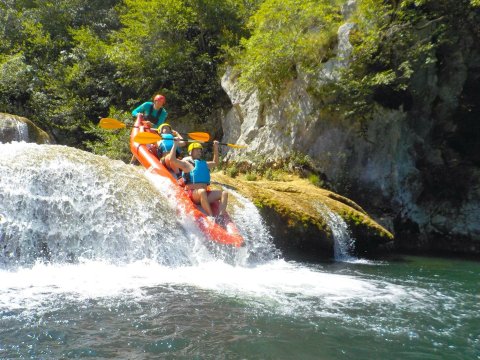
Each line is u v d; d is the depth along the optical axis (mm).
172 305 4152
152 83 14906
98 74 15812
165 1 14430
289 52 11000
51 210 5484
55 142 15305
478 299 5121
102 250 5598
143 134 6844
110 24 18594
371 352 3393
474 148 12320
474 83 12062
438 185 12172
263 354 3240
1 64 14531
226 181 8109
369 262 7992
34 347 3115
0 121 10305
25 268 5039
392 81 10625
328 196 9430
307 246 7848
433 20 10742
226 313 4043
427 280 6344
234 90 13297
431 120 12164
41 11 17922
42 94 14781
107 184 6086
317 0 11148
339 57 10734
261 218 7363
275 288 5051
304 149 11359
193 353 3172
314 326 3855
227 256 6270
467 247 11484
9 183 5324
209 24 15156
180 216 6309
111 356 3051
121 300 4191
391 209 11070
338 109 10688
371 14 10586
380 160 11102
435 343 3613
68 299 4129
